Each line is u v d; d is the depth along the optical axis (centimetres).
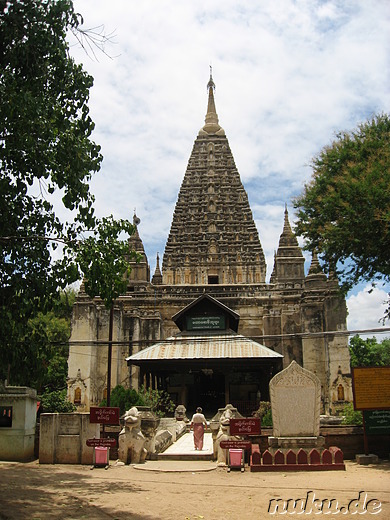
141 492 1378
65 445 1969
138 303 5500
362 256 2497
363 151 2606
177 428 2984
